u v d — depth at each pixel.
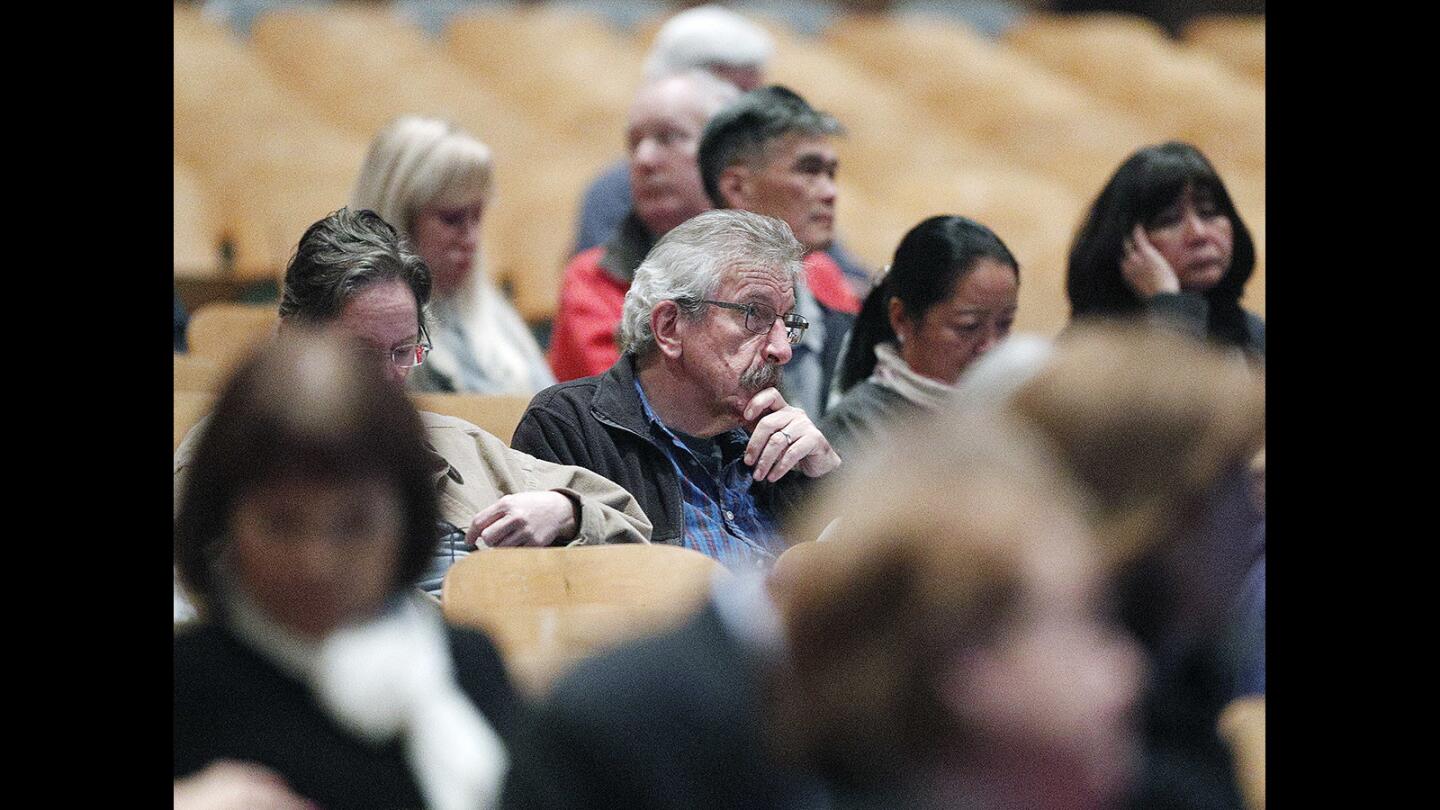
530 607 6.10
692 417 7.57
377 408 4.25
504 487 7.21
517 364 9.95
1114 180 9.45
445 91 21.31
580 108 21.47
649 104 11.10
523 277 16.02
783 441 7.32
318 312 7.05
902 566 3.32
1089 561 3.44
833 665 3.39
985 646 3.31
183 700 4.32
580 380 7.78
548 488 7.26
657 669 3.77
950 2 29.52
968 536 3.31
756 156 9.96
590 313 10.88
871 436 8.34
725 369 7.41
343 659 4.32
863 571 3.35
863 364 8.89
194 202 16.30
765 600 3.86
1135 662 3.82
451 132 9.90
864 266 12.59
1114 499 3.89
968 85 23.92
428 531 4.36
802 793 3.68
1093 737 3.36
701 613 3.89
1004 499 3.37
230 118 18.95
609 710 3.72
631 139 11.23
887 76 24.72
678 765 3.71
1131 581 3.92
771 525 7.62
